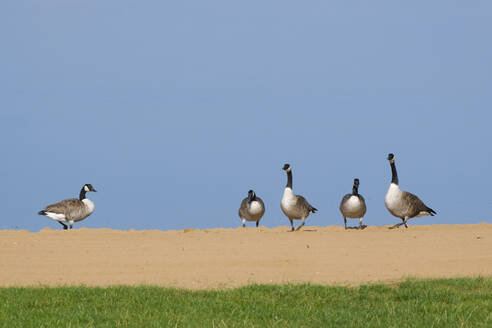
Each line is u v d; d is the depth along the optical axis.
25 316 12.17
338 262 17.94
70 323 11.53
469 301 13.31
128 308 12.79
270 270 16.86
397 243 21.61
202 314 12.28
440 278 15.31
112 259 18.69
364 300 13.44
